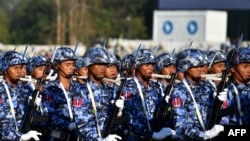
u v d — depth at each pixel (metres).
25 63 32.53
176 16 115.31
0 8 178.50
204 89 31.11
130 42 108.38
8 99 32.00
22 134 31.31
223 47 83.94
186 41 102.75
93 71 31.27
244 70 31.36
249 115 31.39
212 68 35.41
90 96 30.94
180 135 30.73
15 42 146.62
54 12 157.38
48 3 158.38
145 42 110.38
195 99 30.92
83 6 153.75
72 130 32.59
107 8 177.75
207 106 30.98
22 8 163.50
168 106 32.31
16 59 32.22
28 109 31.62
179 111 30.70
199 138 30.44
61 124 32.84
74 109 30.88
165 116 32.34
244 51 31.38
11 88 32.22
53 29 153.50
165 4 116.62
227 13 118.94
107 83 31.91
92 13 162.88
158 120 32.44
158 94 33.00
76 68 33.31
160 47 91.56
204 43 96.81
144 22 174.88
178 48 101.94
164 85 35.09
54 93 33.09
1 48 91.12
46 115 32.94
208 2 113.00
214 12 113.19
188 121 30.75
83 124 30.73
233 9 110.50
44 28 154.38
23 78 32.62
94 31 154.88
